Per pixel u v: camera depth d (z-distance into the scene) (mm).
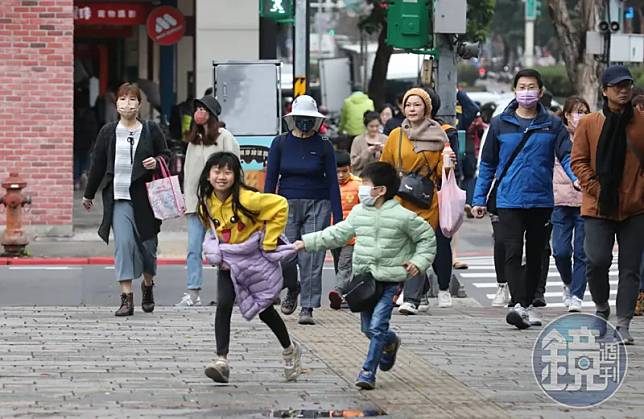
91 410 22344
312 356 28094
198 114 35281
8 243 49594
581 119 29359
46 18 54781
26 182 51344
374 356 24453
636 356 27781
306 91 49344
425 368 26656
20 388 24281
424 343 29750
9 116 54969
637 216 29016
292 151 32719
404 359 27625
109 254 50406
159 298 39031
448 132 35062
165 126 73000
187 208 35906
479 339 30359
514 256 31641
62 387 24391
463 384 25000
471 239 60000
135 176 33750
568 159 31500
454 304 37656
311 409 22688
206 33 66938
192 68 79812
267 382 25109
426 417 22078
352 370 26453
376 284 24672
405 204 33531
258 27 67062
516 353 28453
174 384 24797
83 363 26906
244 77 51906
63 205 55469
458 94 48188
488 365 27016
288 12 48094
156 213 33844
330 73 118750
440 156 33594
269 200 24516
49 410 22312
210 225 24766
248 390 24281
